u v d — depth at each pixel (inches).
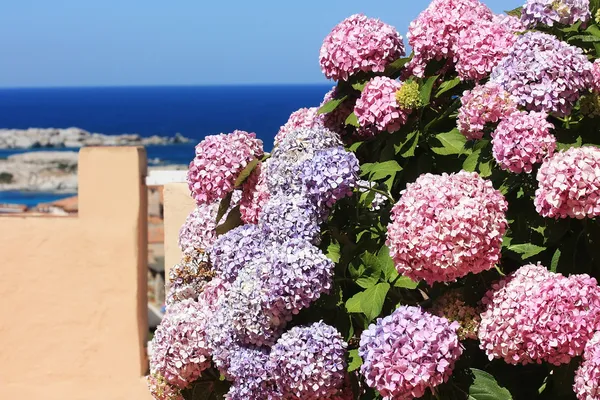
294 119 146.1
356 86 133.3
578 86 110.1
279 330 109.3
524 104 111.9
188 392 132.0
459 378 102.7
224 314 113.7
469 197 101.3
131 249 188.1
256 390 109.9
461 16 130.6
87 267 189.8
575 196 98.2
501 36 125.6
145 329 192.2
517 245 110.6
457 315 105.4
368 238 119.6
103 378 189.3
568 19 121.7
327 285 107.8
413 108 126.2
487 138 116.3
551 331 95.4
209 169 133.0
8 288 192.4
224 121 4648.1
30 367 191.8
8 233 192.1
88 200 189.8
